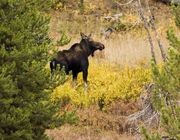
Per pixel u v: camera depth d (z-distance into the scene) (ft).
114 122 136.46
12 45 82.69
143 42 191.42
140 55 177.68
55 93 149.48
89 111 142.41
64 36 90.99
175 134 74.54
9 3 82.02
